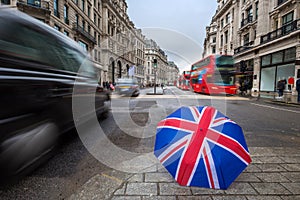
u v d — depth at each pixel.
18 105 1.62
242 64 17.19
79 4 21.69
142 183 1.67
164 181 1.70
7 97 1.52
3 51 1.59
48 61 2.22
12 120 1.56
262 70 16.89
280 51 14.47
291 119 4.84
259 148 2.60
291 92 12.70
